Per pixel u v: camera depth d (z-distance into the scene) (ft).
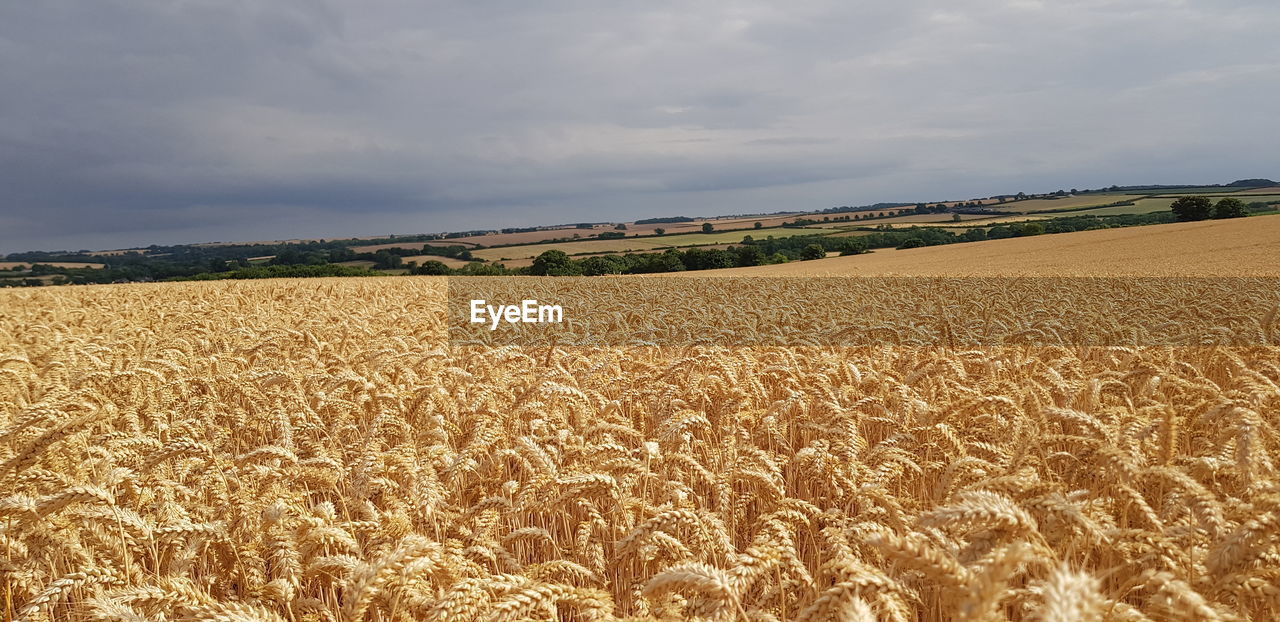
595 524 14.02
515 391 23.29
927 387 21.40
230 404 22.52
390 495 14.43
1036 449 15.10
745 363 24.64
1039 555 7.73
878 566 11.37
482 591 9.02
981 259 182.70
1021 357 25.61
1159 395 19.33
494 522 13.65
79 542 13.05
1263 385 16.88
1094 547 10.91
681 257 303.68
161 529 11.38
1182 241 184.44
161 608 9.56
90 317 52.44
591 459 15.24
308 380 24.23
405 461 14.10
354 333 38.34
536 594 8.69
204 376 25.91
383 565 8.85
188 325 46.03
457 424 20.25
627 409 23.03
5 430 14.83
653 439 18.95
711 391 22.06
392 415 17.90
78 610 10.73
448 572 10.23
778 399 23.16
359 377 21.88
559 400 20.67
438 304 64.64
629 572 12.91
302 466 13.65
